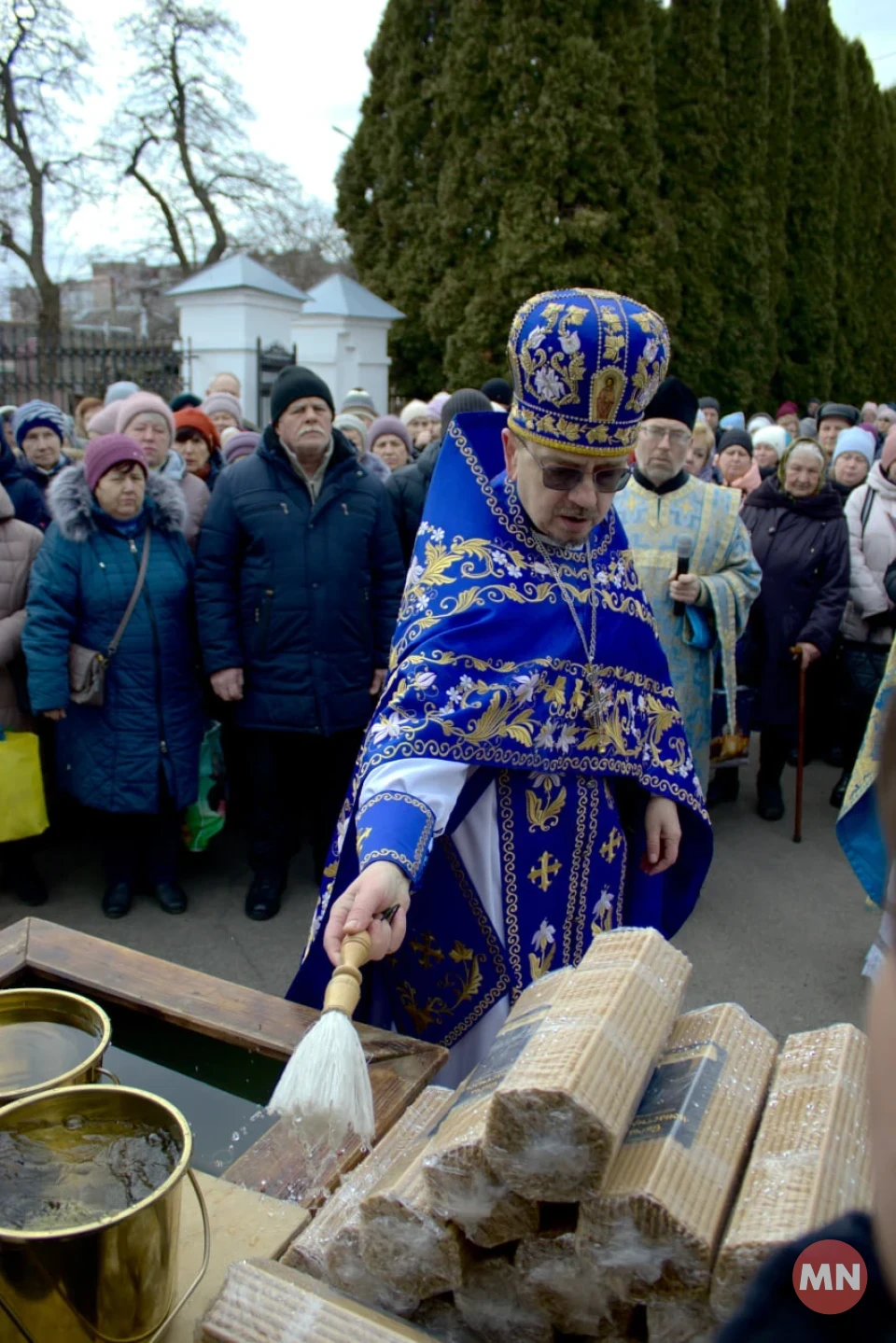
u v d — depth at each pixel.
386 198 17.69
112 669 3.61
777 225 18.16
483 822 1.60
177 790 3.73
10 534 3.71
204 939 3.77
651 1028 1.04
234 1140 1.41
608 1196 0.87
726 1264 0.82
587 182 14.89
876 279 22.84
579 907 1.67
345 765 3.95
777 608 4.71
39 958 1.70
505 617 1.55
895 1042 0.45
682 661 3.68
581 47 14.47
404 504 4.41
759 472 7.11
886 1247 0.46
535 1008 1.11
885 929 0.47
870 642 4.91
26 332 12.37
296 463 3.67
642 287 15.23
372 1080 1.39
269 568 3.64
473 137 15.53
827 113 19.20
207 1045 1.55
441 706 1.49
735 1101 1.00
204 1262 1.02
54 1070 1.21
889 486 4.82
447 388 16.17
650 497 3.70
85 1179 0.98
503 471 1.68
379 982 1.76
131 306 24.64
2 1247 0.87
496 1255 0.95
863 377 22.42
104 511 3.58
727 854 4.55
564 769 1.58
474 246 15.84
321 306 10.77
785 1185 0.88
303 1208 1.17
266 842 3.91
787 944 3.81
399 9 16.86
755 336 17.50
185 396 6.39
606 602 1.68
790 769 5.66
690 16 15.87
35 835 3.92
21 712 3.86
